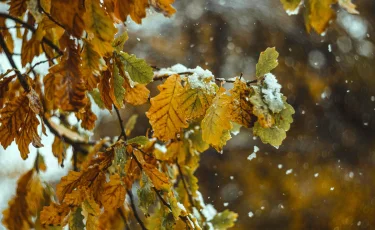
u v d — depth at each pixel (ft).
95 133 23.73
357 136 25.18
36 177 7.32
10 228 7.01
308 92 24.59
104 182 5.21
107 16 4.17
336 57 24.64
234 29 24.57
